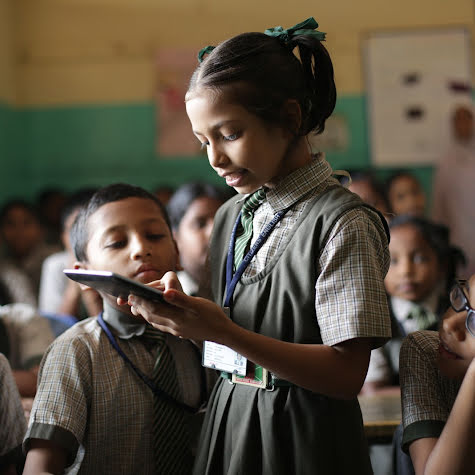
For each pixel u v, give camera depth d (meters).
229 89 0.90
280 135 0.95
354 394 0.91
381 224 0.99
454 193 4.45
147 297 0.84
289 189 1.01
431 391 1.05
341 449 0.96
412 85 4.53
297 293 0.94
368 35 4.57
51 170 4.66
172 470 1.08
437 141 4.51
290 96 0.95
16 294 3.59
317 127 1.05
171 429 1.10
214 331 0.86
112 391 1.09
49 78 4.67
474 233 4.40
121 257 1.12
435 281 2.17
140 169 4.64
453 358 1.00
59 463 1.00
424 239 2.17
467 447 0.90
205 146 1.03
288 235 0.98
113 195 1.18
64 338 1.13
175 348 1.17
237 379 1.02
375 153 4.54
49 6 4.67
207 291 1.15
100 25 4.66
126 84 4.65
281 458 0.94
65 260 2.93
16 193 4.65
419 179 4.52
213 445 1.02
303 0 4.61
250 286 1.00
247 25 4.63
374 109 4.54
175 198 2.52
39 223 4.22
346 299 0.91
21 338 1.72
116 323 1.14
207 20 4.64
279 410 0.96
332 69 1.03
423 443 1.00
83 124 4.66
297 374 0.88
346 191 1.00
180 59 4.63
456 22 4.55
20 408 1.21
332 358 0.89
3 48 4.46
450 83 4.52
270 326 0.96
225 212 1.17
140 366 1.12
